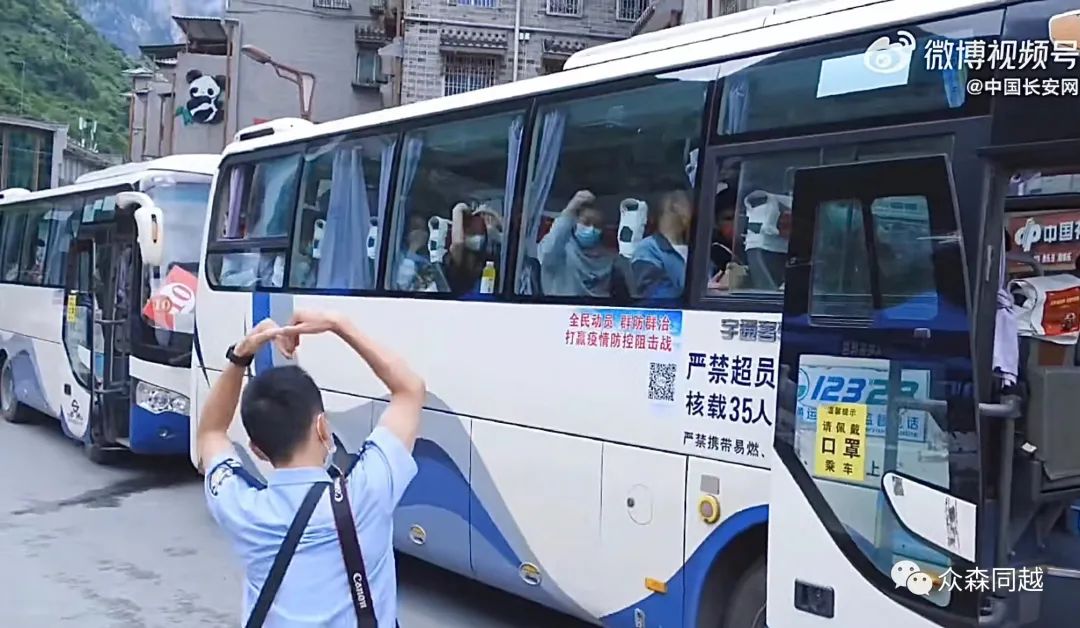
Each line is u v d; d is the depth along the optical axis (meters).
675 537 4.45
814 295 3.72
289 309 7.16
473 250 5.68
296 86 26.67
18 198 13.60
